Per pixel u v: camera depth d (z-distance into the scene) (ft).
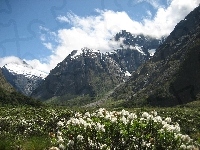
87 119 25.44
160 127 24.35
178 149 23.38
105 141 24.07
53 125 65.16
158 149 23.66
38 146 41.83
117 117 25.30
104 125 24.22
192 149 24.26
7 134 53.52
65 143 24.82
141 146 23.71
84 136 24.40
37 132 59.52
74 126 24.79
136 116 25.14
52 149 24.63
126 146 24.02
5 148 39.81
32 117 71.82
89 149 24.09
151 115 24.76
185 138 23.97
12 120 62.95
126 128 24.13
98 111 27.37
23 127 60.85
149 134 23.85
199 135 33.68
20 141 45.65
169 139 23.62
